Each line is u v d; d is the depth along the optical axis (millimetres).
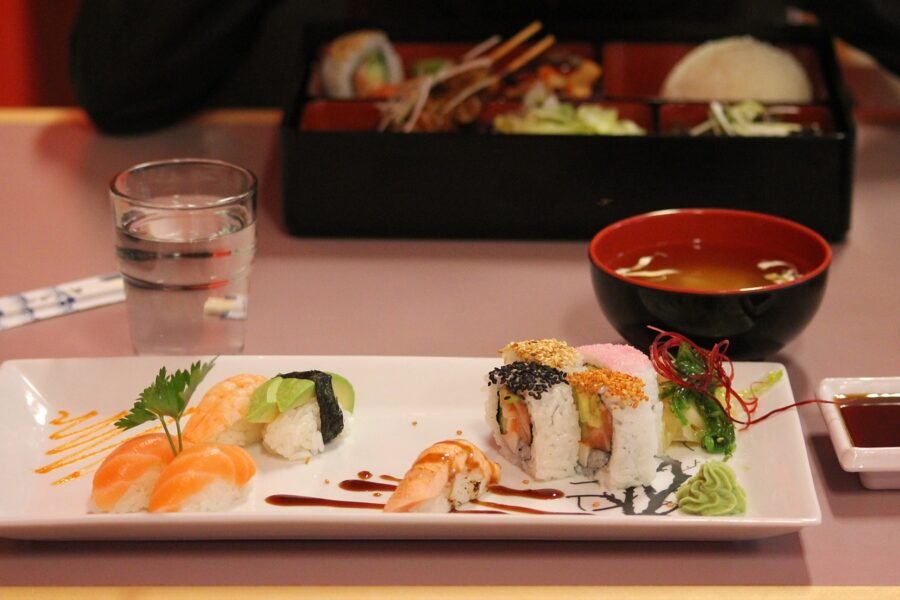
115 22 1312
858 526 943
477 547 927
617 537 919
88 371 1031
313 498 953
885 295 1134
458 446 948
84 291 1140
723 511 929
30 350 1083
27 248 1193
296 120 1216
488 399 991
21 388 1020
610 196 1185
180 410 952
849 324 1105
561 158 1175
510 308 1127
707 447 975
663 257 1079
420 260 1183
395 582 909
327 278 1159
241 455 946
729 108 1231
